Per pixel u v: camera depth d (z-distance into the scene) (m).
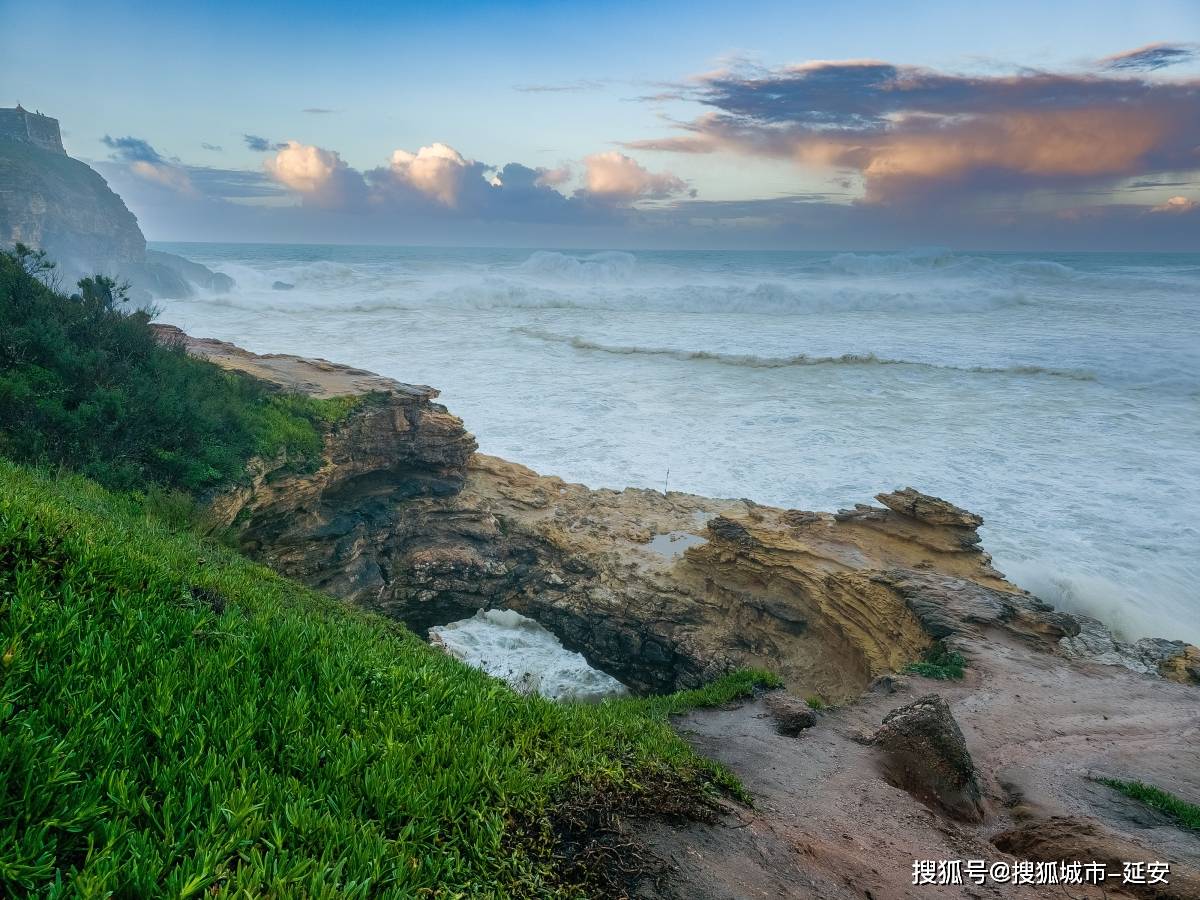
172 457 17.97
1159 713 14.22
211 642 4.71
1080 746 12.32
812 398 46.41
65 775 2.91
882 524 24.78
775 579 23.34
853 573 21.81
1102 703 14.74
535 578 26.69
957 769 9.18
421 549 26.53
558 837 4.09
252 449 21.14
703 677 22.88
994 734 12.71
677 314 81.69
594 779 4.81
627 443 37.50
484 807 3.89
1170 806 9.69
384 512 26.16
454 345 61.69
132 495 15.51
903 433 39.50
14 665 3.53
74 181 125.81
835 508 30.48
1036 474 33.81
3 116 144.88
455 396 45.53
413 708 4.74
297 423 23.72
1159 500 30.95
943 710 9.70
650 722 8.77
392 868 3.17
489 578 26.55
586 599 25.20
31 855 2.54
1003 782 10.49
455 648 25.09
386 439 26.38
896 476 33.53
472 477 29.83
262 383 25.98
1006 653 17.50
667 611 24.19
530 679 23.44
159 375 21.02
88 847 2.74
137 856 2.69
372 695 4.72
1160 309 81.19
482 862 3.53
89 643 3.93
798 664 22.19
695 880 4.34
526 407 43.47
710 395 47.00
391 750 4.00
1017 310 82.38
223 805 3.11
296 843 3.15
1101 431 39.91
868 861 6.37
